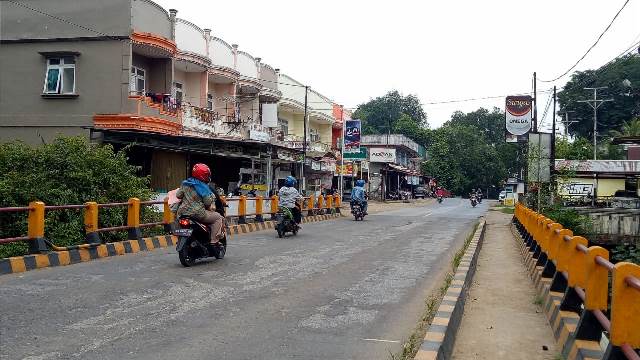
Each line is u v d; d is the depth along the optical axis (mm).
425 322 5879
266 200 20484
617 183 43656
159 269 9445
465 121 95750
